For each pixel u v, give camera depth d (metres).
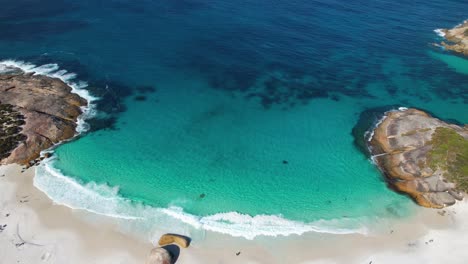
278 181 49.25
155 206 44.34
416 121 58.75
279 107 63.81
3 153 48.31
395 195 47.78
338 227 43.31
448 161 50.06
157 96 63.53
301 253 40.16
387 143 55.84
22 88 59.56
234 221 43.22
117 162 50.06
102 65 70.25
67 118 55.72
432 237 42.38
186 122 58.59
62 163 48.94
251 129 58.31
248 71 72.69
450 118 64.31
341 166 52.31
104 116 57.72
